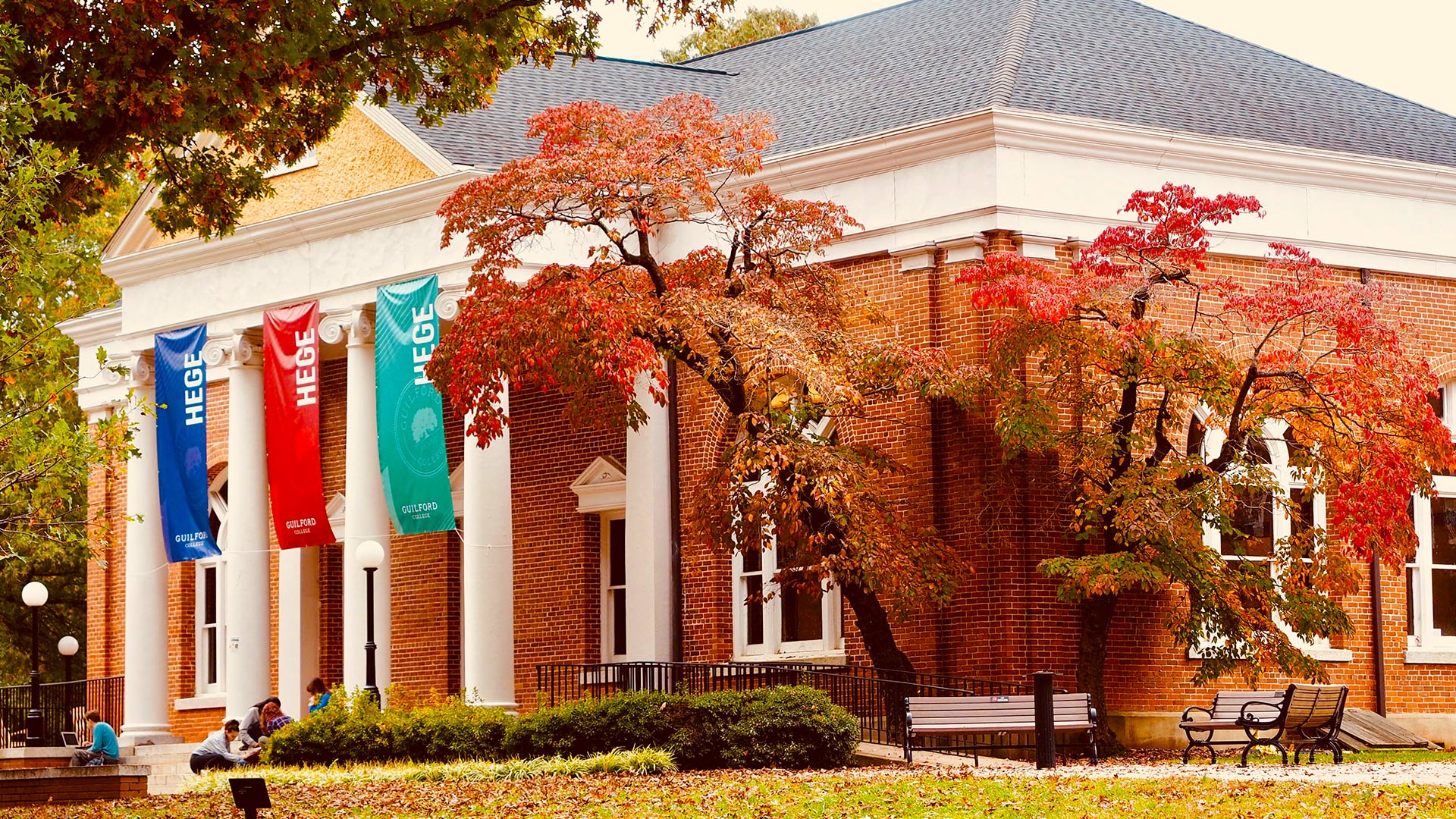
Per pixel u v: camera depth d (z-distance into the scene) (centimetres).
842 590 2683
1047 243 2672
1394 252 2902
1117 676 2638
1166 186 2470
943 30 3269
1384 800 1641
